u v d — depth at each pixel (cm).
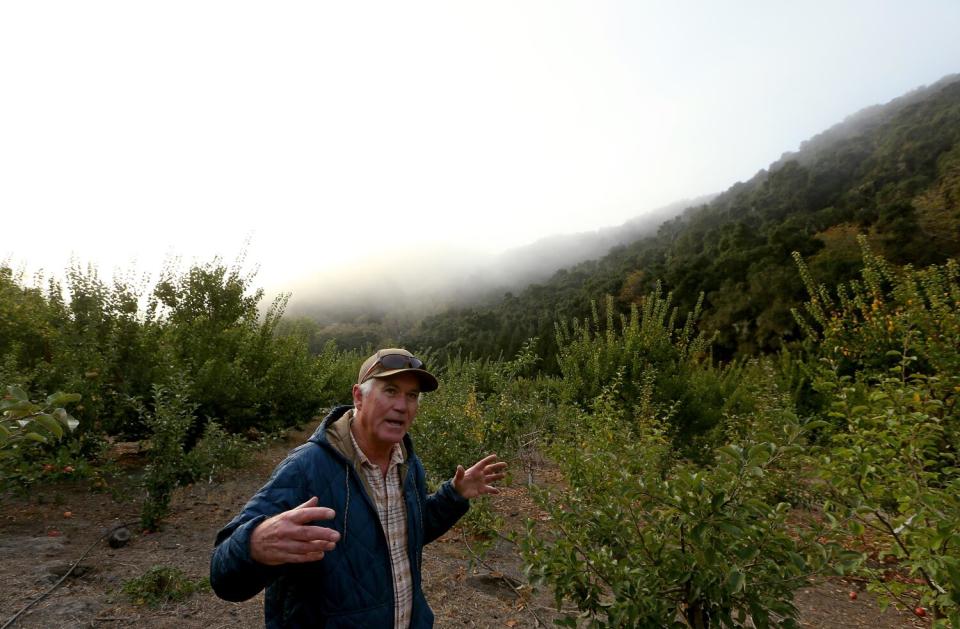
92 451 585
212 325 905
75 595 338
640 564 217
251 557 126
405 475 181
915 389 307
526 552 241
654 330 936
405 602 166
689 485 201
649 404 743
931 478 257
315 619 150
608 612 217
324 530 124
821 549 200
